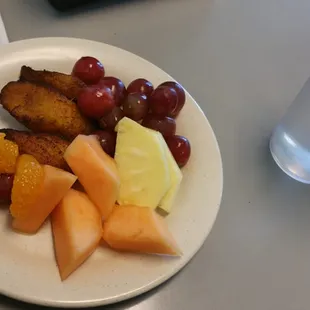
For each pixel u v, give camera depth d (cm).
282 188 99
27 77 90
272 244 91
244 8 129
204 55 117
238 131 105
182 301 80
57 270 73
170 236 79
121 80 100
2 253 73
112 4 117
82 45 99
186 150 89
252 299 83
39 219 76
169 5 122
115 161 85
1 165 75
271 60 121
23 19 108
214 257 86
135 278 75
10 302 72
